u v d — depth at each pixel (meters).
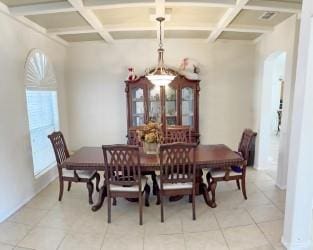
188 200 3.32
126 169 2.67
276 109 8.59
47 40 3.99
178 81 4.44
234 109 4.92
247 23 3.63
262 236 2.48
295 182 2.13
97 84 4.84
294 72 3.31
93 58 4.77
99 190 3.34
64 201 3.33
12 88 3.03
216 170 3.28
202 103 4.88
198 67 4.73
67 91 4.86
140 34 4.24
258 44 4.53
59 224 2.75
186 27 3.63
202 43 4.70
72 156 3.12
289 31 3.38
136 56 4.72
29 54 3.40
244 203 3.21
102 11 3.05
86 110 4.92
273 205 3.14
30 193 3.41
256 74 4.64
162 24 3.54
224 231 2.58
